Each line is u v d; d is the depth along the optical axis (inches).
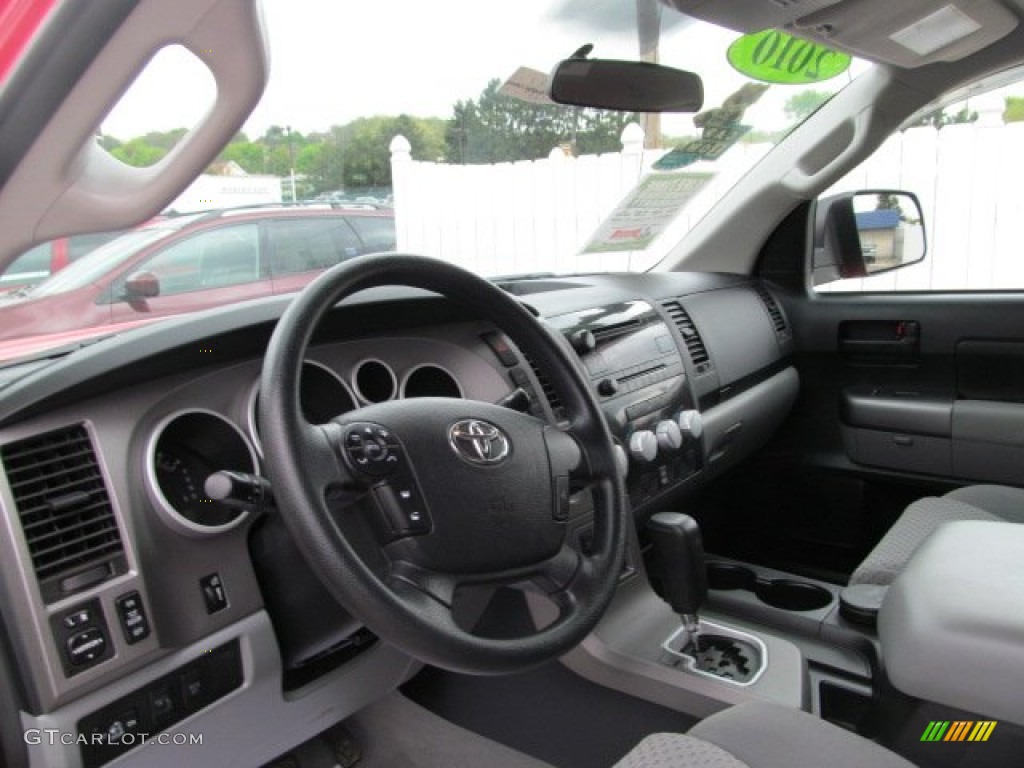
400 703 64.5
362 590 33.0
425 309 56.1
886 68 87.8
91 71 32.3
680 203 106.4
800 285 106.3
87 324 59.3
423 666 59.4
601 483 46.3
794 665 58.6
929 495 95.2
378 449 36.9
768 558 99.1
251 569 44.8
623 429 69.9
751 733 37.0
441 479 38.1
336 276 38.9
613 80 76.5
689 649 62.3
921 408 93.4
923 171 109.4
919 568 43.3
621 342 75.1
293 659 48.5
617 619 64.2
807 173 99.8
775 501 106.3
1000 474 89.4
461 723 63.4
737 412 89.1
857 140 93.9
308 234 81.6
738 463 103.5
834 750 35.4
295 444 34.3
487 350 60.6
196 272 71.6
